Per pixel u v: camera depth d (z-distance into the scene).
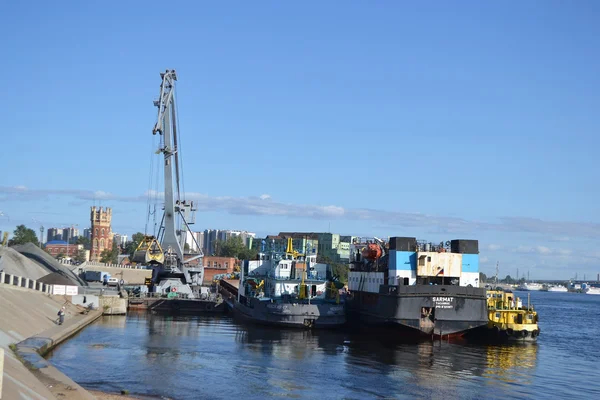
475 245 75.12
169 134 105.06
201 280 113.44
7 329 52.34
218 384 46.38
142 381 46.31
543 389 48.72
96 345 61.69
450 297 69.88
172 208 106.25
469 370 54.81
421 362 57.91
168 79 104.81
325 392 44.94
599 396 47.12
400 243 73.75
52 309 75.44
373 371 53.03
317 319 79.12
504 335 73.44
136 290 111.69
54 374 39.78
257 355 59.47
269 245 95.69
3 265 95.56
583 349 73.50
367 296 81.25
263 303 81.88
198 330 77.50
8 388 29.94
